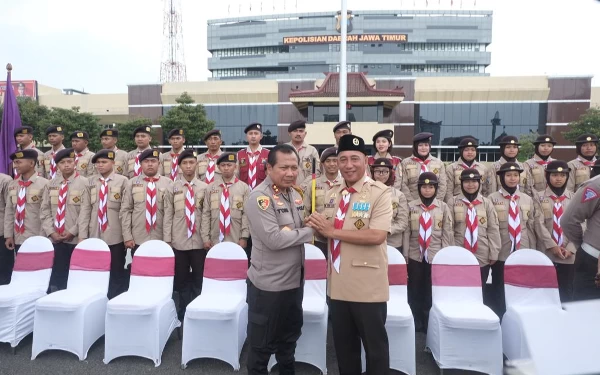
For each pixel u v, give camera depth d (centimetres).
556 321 162
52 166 581
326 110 2491
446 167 513
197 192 433
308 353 312
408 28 6000
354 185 260
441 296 340
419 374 312
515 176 398
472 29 5988
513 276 336
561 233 393
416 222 395
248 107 2995
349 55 5888
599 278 261
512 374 168
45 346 329
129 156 595
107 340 322
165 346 356
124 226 428
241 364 323
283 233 253
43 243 390
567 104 2723
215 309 312
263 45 6372
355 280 249
